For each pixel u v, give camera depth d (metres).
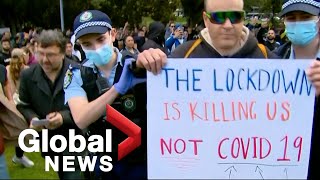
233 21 2.32
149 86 2.30
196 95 2.30
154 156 2.35
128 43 9.54
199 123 2.32
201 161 2.34
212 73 2.29
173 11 33.88
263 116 2.32
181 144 2.34
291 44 3.00
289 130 2.32
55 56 3.35
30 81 3.46
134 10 32.69
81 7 34.44
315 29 2.87
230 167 2.35
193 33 13.75
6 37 8.88
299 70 2.28
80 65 2.75
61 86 3.40
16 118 3.56
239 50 2.46
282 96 2.30
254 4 24.56
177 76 2.29
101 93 2.66
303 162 2.34
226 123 2.32
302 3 2.80
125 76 2.40
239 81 2.30
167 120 2.33
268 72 2.29
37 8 35.91
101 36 2.79
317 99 2.42
